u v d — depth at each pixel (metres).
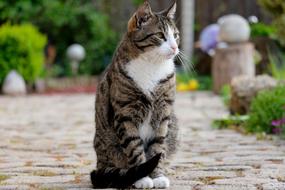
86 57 21.59
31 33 18.58
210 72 20.22
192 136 8.77
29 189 5.39
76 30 21.62
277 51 17.94
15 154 7.38
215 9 22.16
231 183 5.51
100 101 5.73
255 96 10.45
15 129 10.00
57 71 20.81
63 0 22.08
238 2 21.97
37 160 6.91
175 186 5.48
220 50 15.88
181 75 19.61
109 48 21.92
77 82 20.62
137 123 5.54
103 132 5.72
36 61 18.62
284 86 9.70
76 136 9.08
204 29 21.86
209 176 5.89
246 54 15.68
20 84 18.06
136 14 5.47
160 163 5.64
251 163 6.52
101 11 22.67
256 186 5.37
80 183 5.68
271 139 8.19
